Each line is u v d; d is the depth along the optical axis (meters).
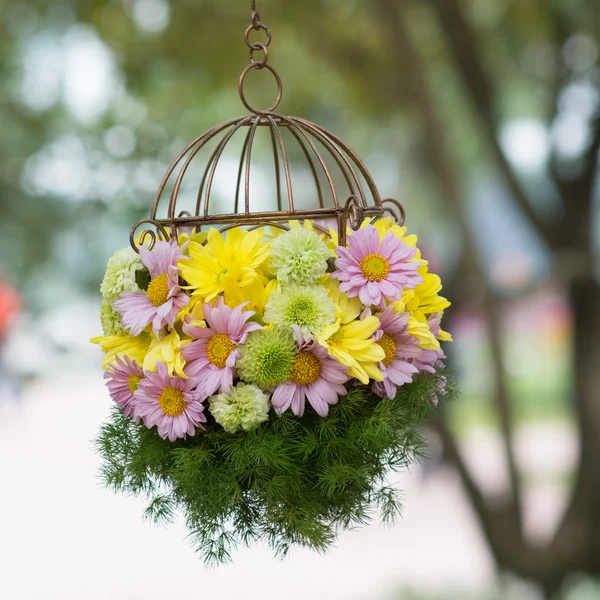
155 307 1.46
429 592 4.41
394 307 1.46
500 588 4.36
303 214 1.49
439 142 4.00
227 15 4.27
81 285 6.26
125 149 4.89
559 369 11.88
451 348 3.83
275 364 1.39
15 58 5.08
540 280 4.04
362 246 1.43
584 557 4.16
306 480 1.47
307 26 4.30
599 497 4.12
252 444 1.41
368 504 1.53
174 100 4.88
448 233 4.07
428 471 6.57
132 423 1.57
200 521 1.47
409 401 1.50
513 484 4.32
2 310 7.14
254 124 1.56
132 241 1.50
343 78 4.61
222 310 1.40
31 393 11.57
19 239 5.92
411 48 3.90
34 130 5.32
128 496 1.57
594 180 3.99
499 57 4.65
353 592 4.62
